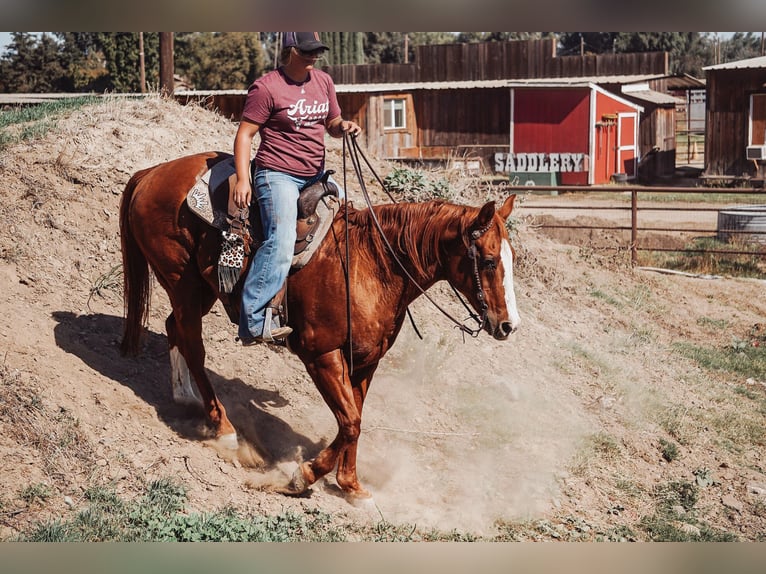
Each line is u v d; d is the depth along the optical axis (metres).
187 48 48.34
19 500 4.58
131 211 5.70
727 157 28.22
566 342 8.87
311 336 5.17
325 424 6.39
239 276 5.25
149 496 4.90
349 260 5.14
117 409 5.62
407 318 8.07
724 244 15.88
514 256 5.05
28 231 7.10
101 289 6.94
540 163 28.98
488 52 37.38
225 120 10.33
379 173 10.52
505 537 5.46
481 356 7.96
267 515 5.07
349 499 5.47
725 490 6.74
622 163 30.77
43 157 7.91
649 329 10.19
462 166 11.73
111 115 9.05
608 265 12.38
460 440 6.62
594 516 6.04
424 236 5.10
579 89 28.55
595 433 7.13
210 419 5.69
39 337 5.98
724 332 10.75
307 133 5.14
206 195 5.36
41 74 40.94
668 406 8.05
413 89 32.94
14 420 5.04
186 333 5.63
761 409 8.44
